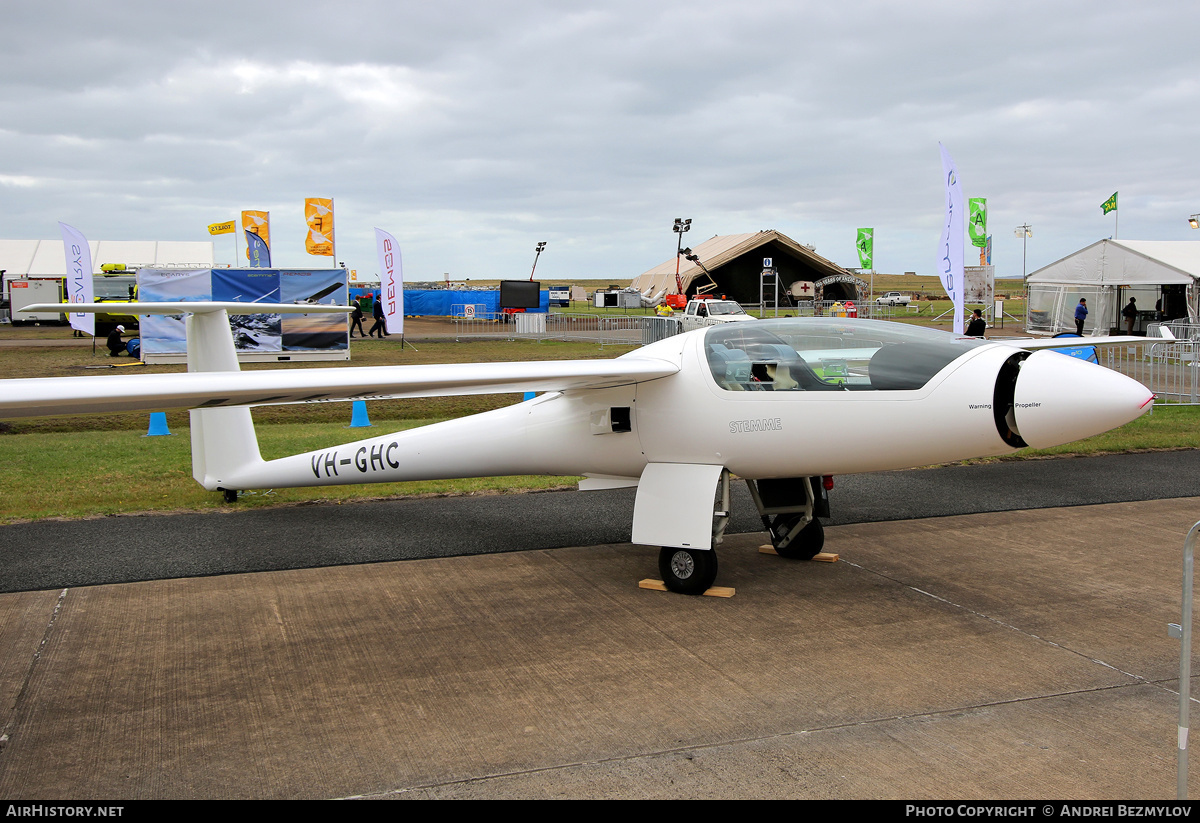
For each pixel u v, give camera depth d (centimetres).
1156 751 367
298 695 430
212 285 2380
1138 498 865
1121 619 531
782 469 589
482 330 4097
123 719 405
